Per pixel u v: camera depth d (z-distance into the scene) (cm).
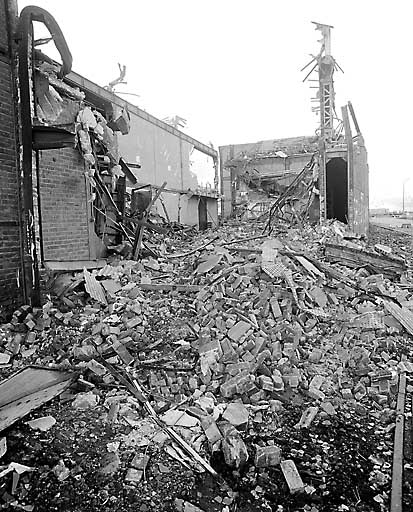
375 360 581
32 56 738
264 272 793
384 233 3022
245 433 413
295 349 571
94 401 454
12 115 714
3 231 697
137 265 1001
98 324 643
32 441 390
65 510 314
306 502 328
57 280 802
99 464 361
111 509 315
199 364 523
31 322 655
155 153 2650
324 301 733
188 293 802
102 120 1080
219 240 1427
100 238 1093
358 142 2416
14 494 328
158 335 623
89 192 1009
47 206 859
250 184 2867
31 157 723
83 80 1675
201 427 408
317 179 2172
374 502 329
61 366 521
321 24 2470
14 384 477
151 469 355
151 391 478
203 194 2620
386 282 940
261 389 486
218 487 340
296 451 389
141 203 1556
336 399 485
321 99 2534
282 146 3083
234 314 655
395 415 454
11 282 711
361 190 2542
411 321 693
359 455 387
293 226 1975
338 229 1950
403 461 375
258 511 319
